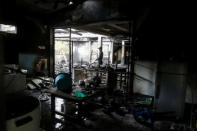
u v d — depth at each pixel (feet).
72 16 13.76
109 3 11.21
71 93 8.04
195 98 8.57
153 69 9.91
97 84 9.87
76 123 8.20
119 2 10.73
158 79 9.30
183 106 8.73
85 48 38.75
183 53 8.72
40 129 7.98
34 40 17.06
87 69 18.81
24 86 15.28
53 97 8.51
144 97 10.46
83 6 12.76
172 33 9.04
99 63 22.94
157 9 9.38
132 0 10.18
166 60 9.11
